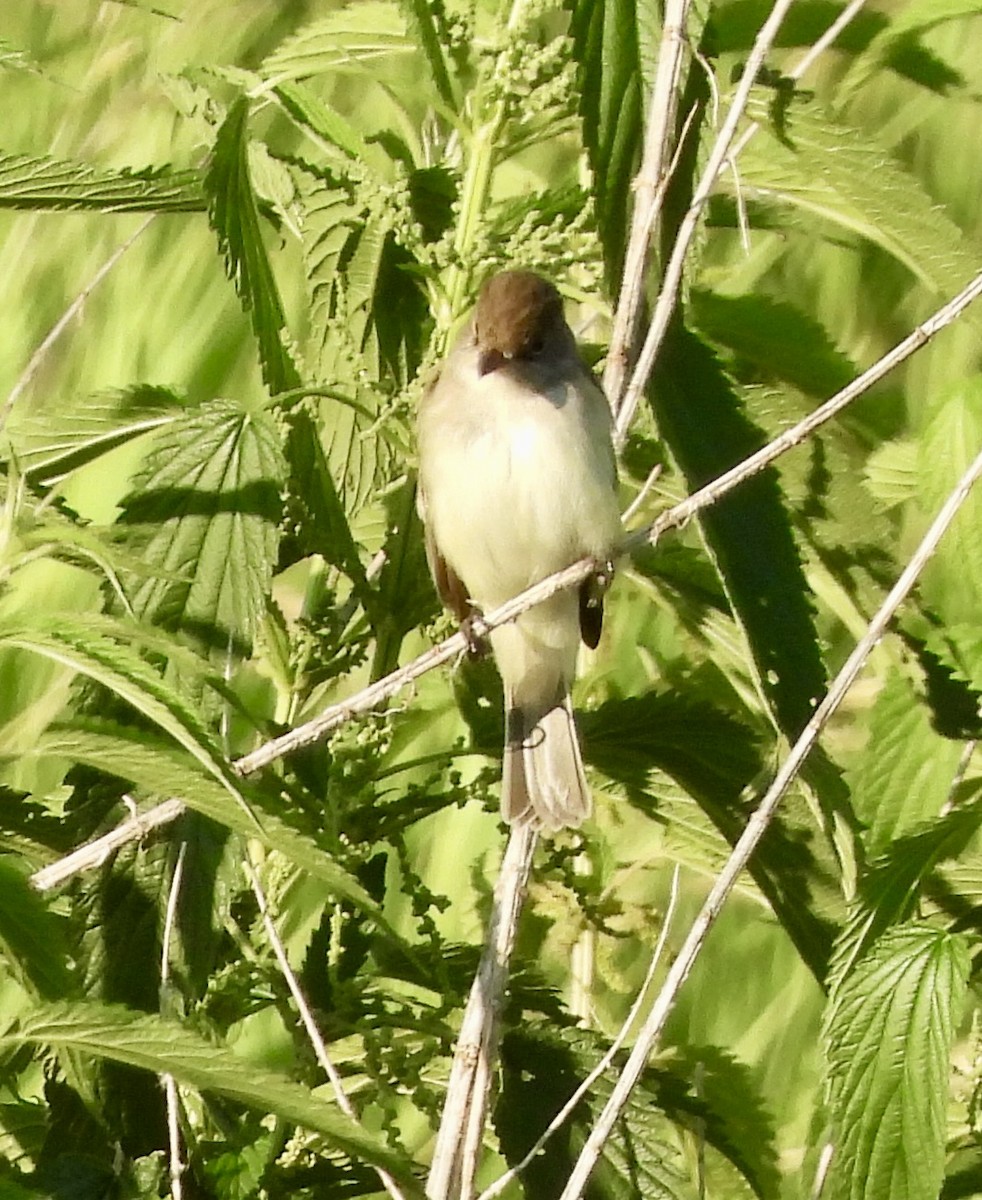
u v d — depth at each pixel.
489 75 7.75
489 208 8.09
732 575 7.44
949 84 8.48
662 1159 7.68
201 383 13.03
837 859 7.95
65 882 7.32
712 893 7.02
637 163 7.41
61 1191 7.08
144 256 13.47
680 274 7.40
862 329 13.39
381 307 8.44
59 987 6.61
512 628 8.18
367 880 8.14
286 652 7.97
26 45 14.51
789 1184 9.71
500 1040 7.53
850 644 11.43
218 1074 5.84
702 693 9.09
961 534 7.70
